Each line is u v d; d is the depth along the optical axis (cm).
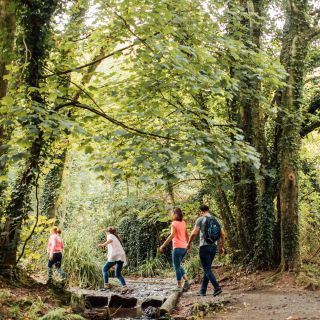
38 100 764
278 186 1109
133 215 1927
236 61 1003
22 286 712
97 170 632
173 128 752
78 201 2014
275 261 1093
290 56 1081
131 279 1556
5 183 762
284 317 588
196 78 783
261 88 1259
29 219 816
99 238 1897
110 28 896
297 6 1094
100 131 930
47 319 543
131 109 834
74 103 801
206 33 905
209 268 827
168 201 1722
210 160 655
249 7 1166
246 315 622
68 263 1184
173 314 712
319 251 1346
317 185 1491
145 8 805
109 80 948
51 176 1354
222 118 1307
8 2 728
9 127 761
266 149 1152
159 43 761
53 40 844
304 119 1116
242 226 1179
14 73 738
